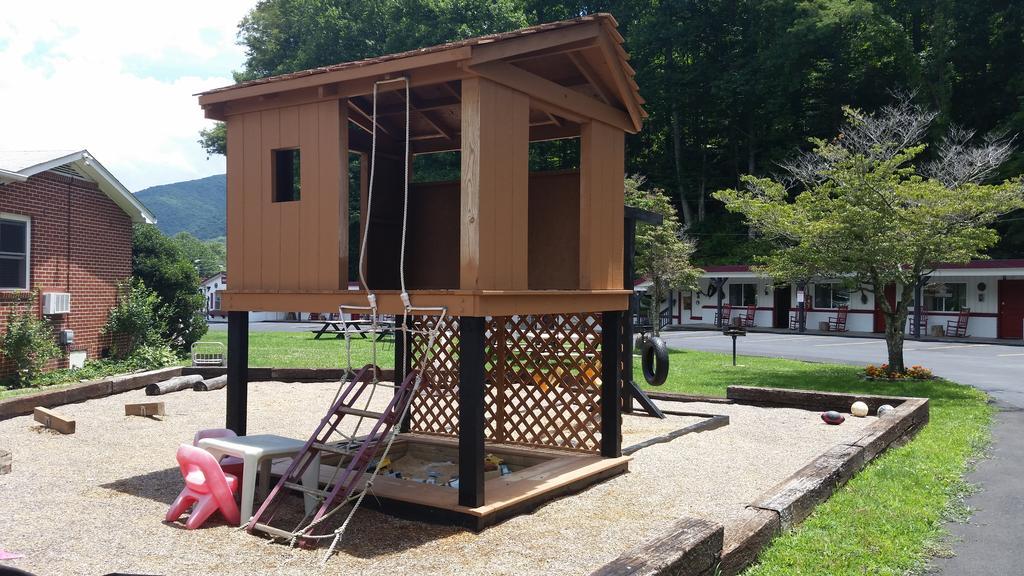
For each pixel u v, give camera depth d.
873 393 11.86
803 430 8.30
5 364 12.55
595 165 6.03
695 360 17.48
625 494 5.55
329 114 5.38
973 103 37.03
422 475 6.36
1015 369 16.28
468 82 4.84
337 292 5.27
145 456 6.70
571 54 5.62
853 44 37.78
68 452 6.82
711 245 39.16
